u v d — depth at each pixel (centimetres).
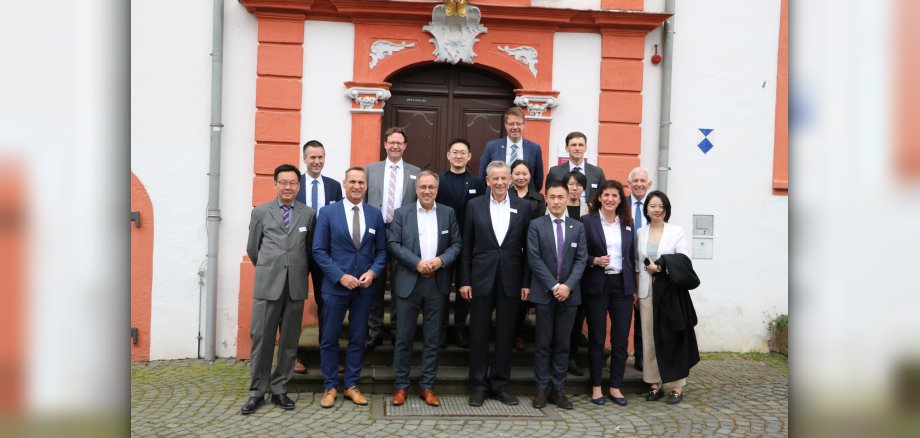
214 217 691
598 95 733
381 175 607
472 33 715
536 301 548
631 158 734
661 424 516
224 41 698
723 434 496
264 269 526
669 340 557
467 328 630
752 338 754
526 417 526
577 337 605
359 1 688
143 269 688
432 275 544
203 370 654
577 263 552
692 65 743
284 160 702
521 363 620
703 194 747
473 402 549
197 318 697
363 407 541
